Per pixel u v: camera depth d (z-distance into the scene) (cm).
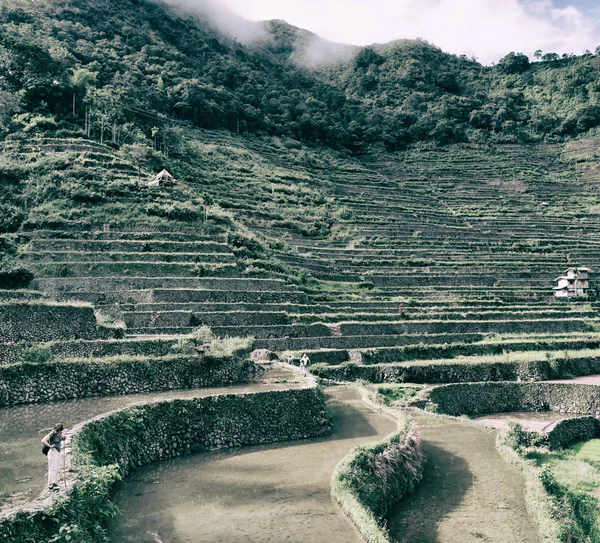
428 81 17000
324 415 3384
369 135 13900
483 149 13788
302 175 10350
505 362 5538
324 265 7431
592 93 15612
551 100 16075
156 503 2183
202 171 9044
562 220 10200
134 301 5003
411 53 17862
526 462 3281
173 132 9556
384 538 1973
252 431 3072
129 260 5494
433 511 2641
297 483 2497
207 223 6356
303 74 17188
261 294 5578
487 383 5128
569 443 4456
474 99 15700
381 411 3888
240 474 2577
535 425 4528
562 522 2622
